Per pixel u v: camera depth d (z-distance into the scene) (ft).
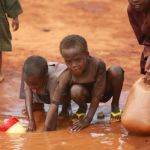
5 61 55.88
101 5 78.07
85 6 77.61
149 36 39.11
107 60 56.80
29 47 61.11
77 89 37.91
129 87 48.19
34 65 38.29
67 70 38.29
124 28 69.67
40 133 37.55
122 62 56.24
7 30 50.24
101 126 38.75
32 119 38.88
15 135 37.11
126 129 37.50
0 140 36.09
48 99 40.70
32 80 38.40
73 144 35.27
